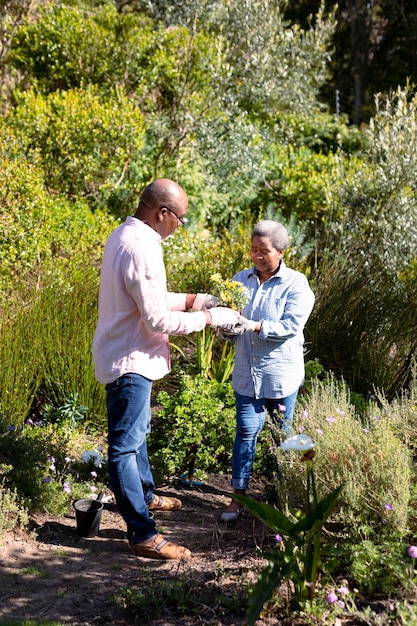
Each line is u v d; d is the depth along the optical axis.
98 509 3.65
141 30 10.83
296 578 2.76
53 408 5.26
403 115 8.30
